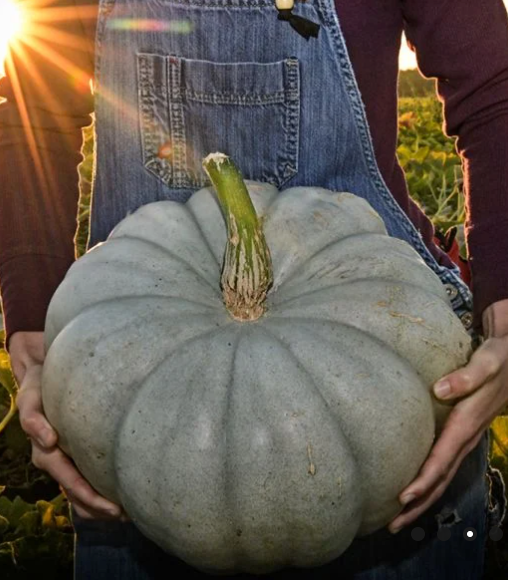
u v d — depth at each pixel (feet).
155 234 2.90
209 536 2.45
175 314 2.63
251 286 2.62
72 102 3.18
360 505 2.52
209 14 2.99
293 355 2.53
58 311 2.76
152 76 3.06
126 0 3.03
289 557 2.56
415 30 2.99
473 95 2.92
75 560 3.36
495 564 4.41
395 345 2.58
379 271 2.73
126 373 2.52
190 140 3.12
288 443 2.39
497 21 2.91
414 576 3.28
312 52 2.96
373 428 2.45
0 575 4.39
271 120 3.04
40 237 3.14
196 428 2.41
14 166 3.16
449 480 2.75
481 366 2.58
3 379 4.94
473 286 2.93
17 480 5.62
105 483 2.61
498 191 2.89
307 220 2.89
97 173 3.22
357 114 3.01
